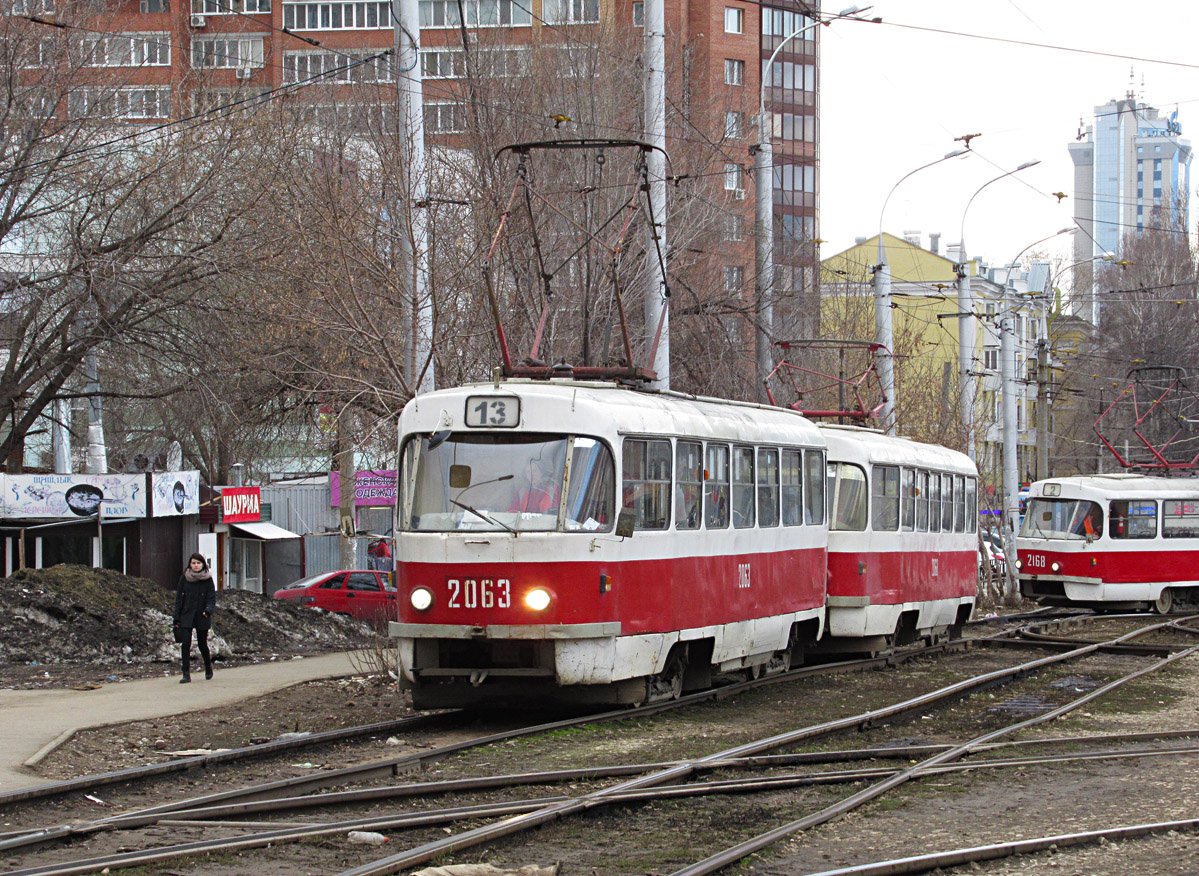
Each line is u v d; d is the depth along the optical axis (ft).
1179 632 83.15
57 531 84.38
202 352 83.25
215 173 82.17
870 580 61.87
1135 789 30.58
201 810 26.02
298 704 45.98
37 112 81.30
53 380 86.58
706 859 23.29
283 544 118.62
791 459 54.70
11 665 57.41
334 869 22.27
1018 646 73.92
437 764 33.58
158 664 59.77
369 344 53.26
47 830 24.07
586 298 63.00
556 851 24.38
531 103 88.07
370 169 60.59
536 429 39.96
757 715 44.68
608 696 41.11
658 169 61.41
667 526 43.55
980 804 28.86
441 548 39.37
